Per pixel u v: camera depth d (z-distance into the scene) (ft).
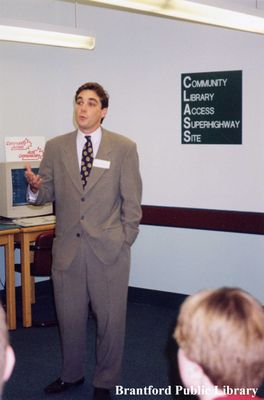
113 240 9.86
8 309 14.83
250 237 15.62
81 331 10.44
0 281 17.30
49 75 18.29
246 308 3.14
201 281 16.52
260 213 15.34
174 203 16.78
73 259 9.95
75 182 9.96
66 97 18.40
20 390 11.05
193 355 3.13
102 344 10.12
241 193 15.65
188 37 16.05
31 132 17.95
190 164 16.38
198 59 15.97
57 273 10.17
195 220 16.31
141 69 16.93
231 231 15.80
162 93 16.67
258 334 3.06
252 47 15.10
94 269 9.91
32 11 17.47
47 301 17.76
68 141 10.22
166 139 16.72
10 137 16.94
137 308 16.90
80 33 13.30
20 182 15.70
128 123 17.34
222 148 15.81
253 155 15.37
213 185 16.07
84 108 9.82
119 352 10.17
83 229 9.87
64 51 18.22
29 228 14.87
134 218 10.03
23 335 14.42
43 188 10.29
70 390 11.00
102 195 9.87
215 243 16.17
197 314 3.17
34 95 17.93
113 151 9.95
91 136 10.05
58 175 10.19
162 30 16.46
